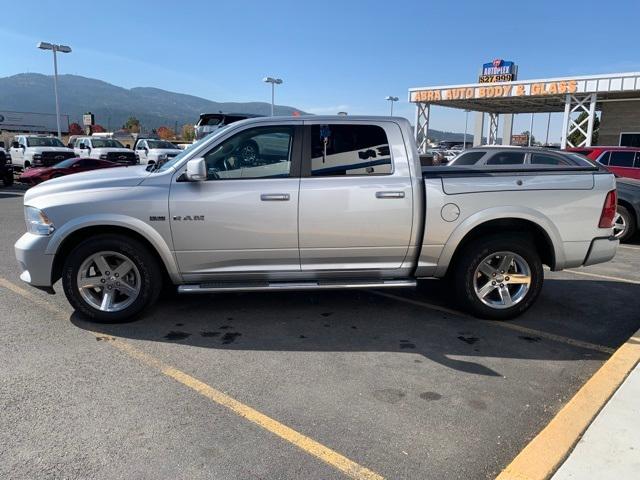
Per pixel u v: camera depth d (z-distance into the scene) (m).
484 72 38.19
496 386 3.92
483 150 10.82
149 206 4.82
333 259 5.08
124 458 2.96
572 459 2.90
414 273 5.23
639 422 3.26
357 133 5.05
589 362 4.39
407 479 2.82
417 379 4.02
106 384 3.85
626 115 24.22
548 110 30.38
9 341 4.64
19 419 3.35
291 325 5.18
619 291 6.56
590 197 5.18
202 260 4.96
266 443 3.13
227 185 4.89
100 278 5.02
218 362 4.28
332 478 2.82
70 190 4.93
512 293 5.45
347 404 3.61
